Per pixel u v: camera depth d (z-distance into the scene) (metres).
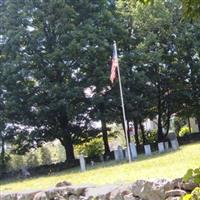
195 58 35.50
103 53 30.77
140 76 32.22
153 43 34.38
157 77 34.50
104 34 32.09
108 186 9.40
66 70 30.67
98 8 33.31
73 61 31.36
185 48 35.06
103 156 31.48
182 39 34.41
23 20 31.69
